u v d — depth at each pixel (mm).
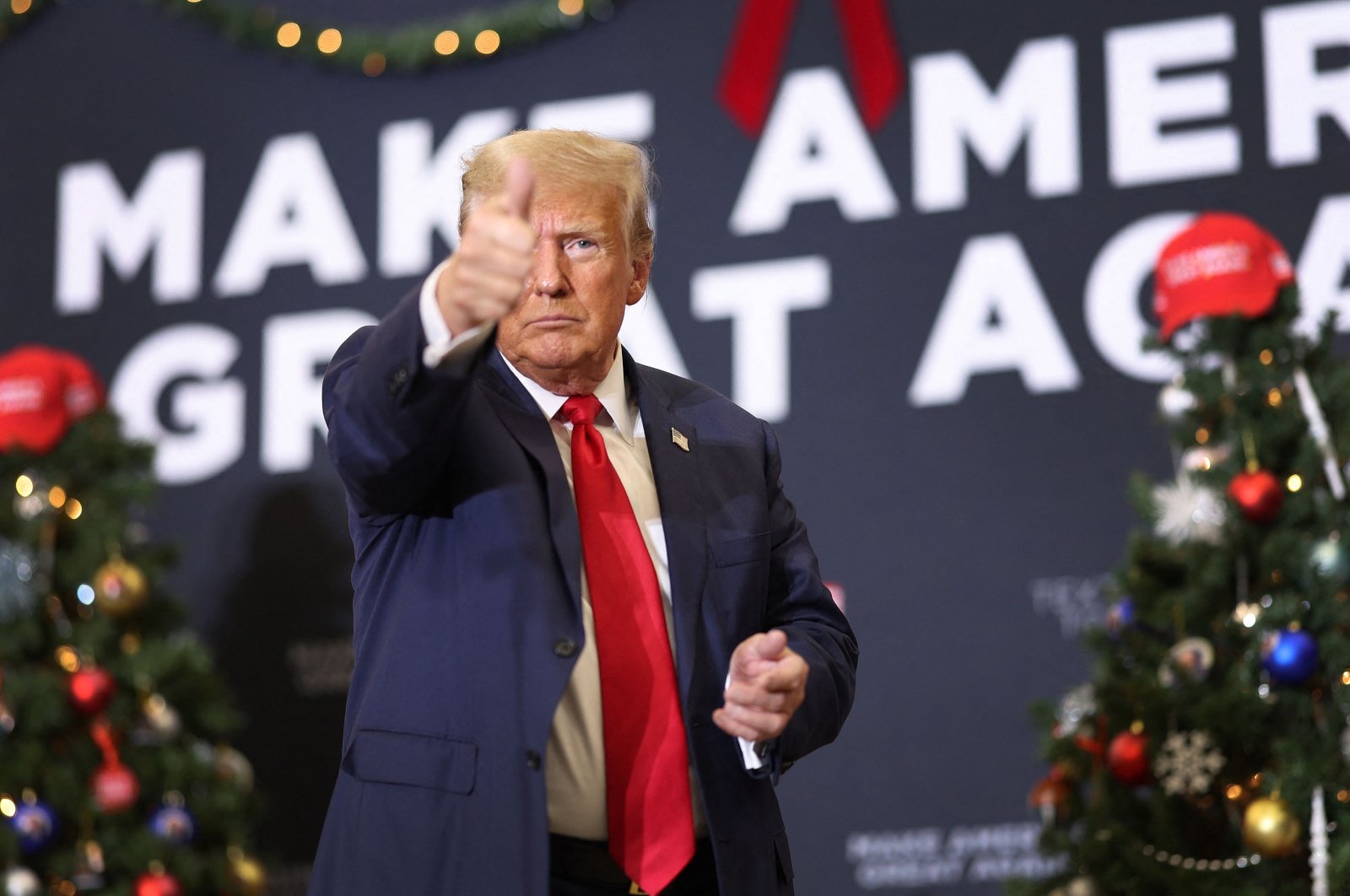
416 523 6031
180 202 18844
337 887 5559
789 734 5816
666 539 6113
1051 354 16281
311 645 17547
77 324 18797
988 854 15492
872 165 17078
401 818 5520
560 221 6070
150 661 15070
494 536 5805
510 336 6102
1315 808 11445
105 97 19250
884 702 15953
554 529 5844
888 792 15773
